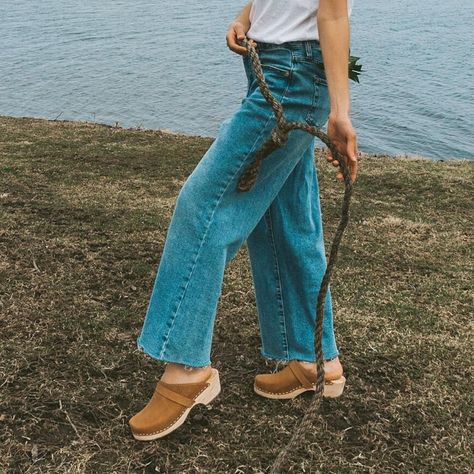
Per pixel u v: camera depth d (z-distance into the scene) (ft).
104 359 8.68
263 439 7.36
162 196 16.61
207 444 7.23
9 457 6.90
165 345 6.70
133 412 7.66
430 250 13.97
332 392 8.00
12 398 7.78
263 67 6.47
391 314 10.61
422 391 8.46
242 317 10.11
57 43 126.72
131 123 65.77
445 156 56.08
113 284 11.01
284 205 7.32
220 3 229.25
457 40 138.00
